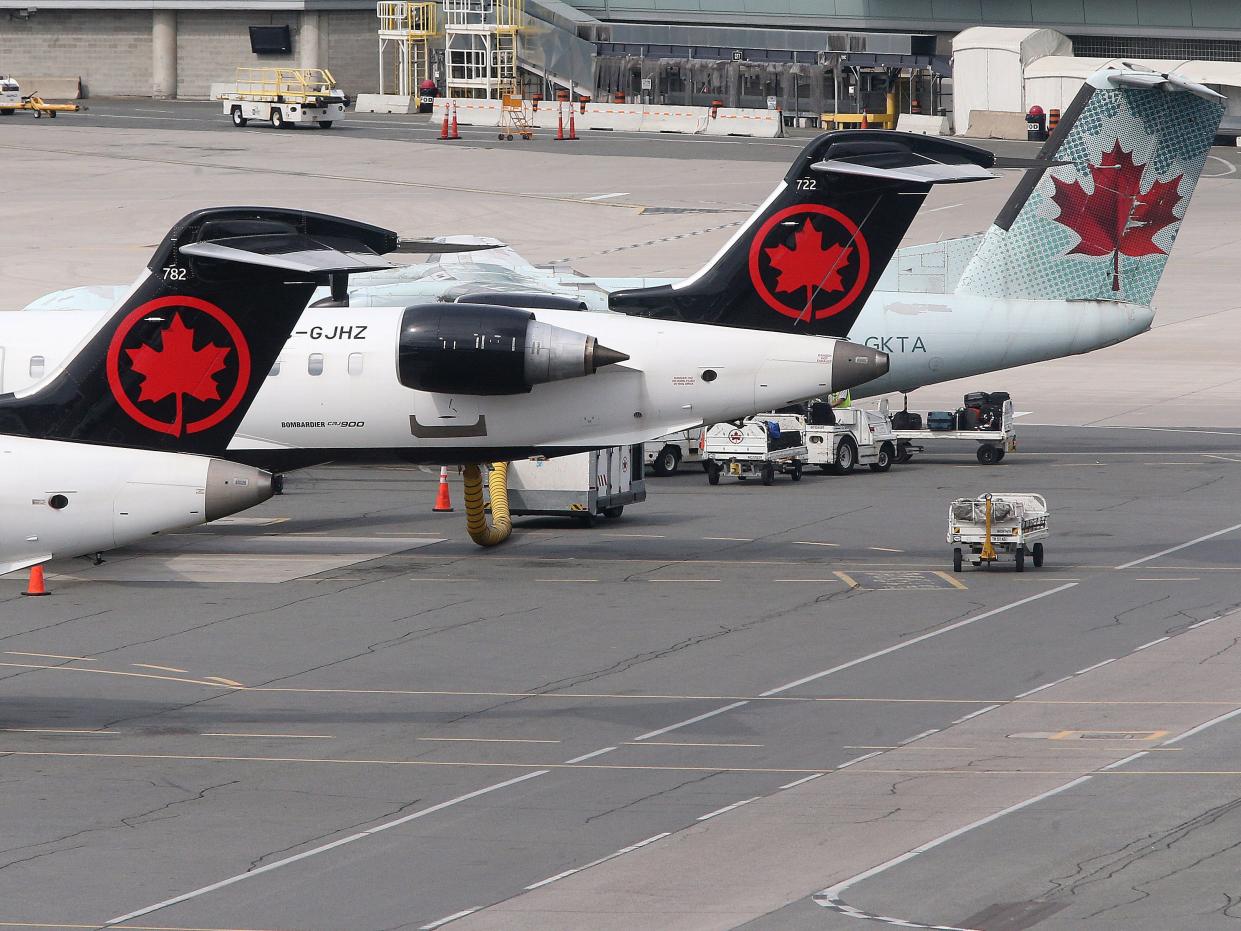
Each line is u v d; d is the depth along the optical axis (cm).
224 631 11762
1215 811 7644
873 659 10744
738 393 14462
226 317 10075
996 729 9131
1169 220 18800
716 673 10494
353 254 10044
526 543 14888
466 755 8875
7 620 12138
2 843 7519
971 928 6375
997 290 18825
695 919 6525
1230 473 17988
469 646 11275
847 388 14550
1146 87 18262
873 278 14775
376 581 13362
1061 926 6362
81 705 9944
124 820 7831
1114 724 9150
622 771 8538
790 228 14700
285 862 7250
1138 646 10894
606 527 15588
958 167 14225
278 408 14600
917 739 8988
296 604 12581
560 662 10831
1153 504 16225
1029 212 18688
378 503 17238
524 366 14050
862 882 6881
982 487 17425
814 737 9081
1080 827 7475
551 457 14588
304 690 10250
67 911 6694
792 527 15412
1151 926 6344
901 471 18712
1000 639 11188
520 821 7762
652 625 11781
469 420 14375
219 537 15300
